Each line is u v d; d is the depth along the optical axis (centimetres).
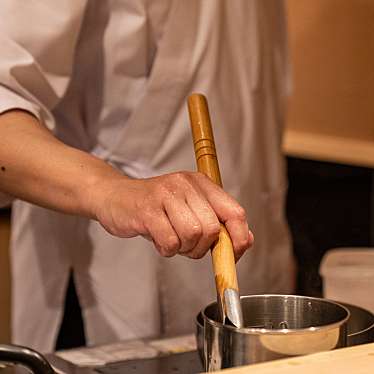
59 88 115
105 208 84
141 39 125
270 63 152
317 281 134
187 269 140
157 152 136
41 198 94
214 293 143
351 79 216
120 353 100
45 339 147
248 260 146
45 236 143
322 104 221
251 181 146
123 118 134
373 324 80
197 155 84
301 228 219
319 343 65
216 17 135
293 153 218
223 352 66
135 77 130
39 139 96
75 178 89
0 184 99
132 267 138
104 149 136
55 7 110
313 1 216
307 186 219
